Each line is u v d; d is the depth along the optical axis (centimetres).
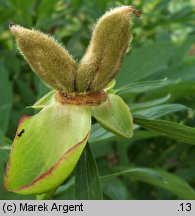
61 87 12
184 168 20
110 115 12
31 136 11
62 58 11
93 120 12
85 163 12
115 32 11
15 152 11
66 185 15
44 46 11
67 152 10
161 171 16
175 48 19
